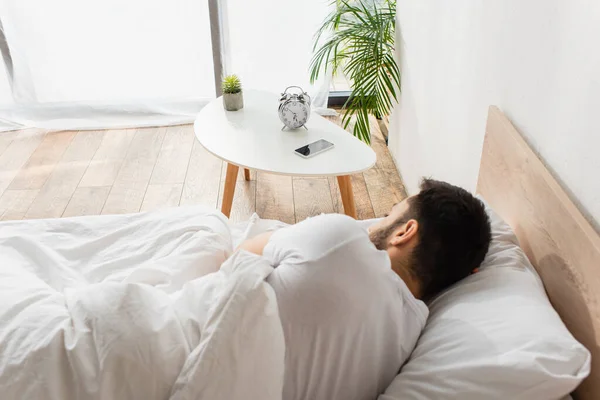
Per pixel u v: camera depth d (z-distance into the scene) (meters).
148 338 0.94
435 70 2.01
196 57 3.07
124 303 0.97
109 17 2.92
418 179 2.33
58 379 0.93
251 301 0.94
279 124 2.17
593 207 1.00
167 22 2.97
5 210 2.38
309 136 2.07
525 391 0.89
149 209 2.40
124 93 3.14
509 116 1.37
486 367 0.92
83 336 0.95
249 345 0.92
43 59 2.99
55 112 3.10
